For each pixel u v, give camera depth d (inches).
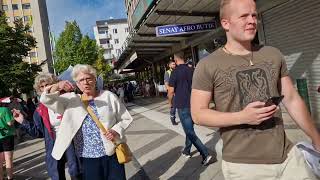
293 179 96.7
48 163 207.9
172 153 325.1
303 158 99.6
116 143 167.6
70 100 167.9
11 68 831.1
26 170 348.8
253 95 96.7
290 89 102.9
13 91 837.8
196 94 100.7
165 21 637.9
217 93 99.0
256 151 96.5
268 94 97.3
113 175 169.2
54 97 161.3
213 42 668.1
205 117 97.2
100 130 167.8
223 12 100.3
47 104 162.6
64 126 166.2
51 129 204.2
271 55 100.2
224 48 102.3
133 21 718.5
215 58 99.8
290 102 103.4
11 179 295.1
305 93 379.6
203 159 271.4
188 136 270.8
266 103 90.7
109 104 172.1
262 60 99.1
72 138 166.1
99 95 173.5
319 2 369.1
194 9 552.4
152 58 1437.0
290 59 435.5
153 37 814.5
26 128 205.5
